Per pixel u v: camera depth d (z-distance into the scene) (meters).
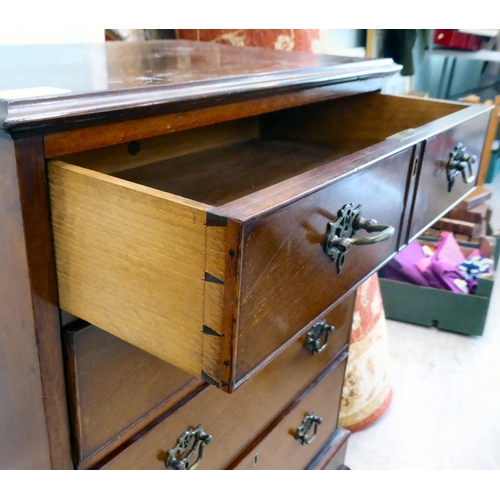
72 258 0.49
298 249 0.47
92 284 0.48
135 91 0.51
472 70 3.82
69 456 0.57
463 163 0.84
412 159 0.67
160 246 0.42
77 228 0.47
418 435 1.36
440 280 1.81
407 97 0.90
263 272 0.42
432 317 1.83
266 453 0.92
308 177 0.49
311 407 1.03
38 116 0.43
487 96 3.70
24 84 0.51
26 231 0.46
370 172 0.57
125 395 0.60
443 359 1.67
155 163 0.80
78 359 0.53
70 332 0.52
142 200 0.42
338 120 0.96
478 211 2.11
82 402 0.55
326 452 1.14
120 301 0.47
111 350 0.56
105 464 0.60
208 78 0.61
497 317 1.94
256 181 0.75
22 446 0.58
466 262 1.87
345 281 0.59
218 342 0.41
